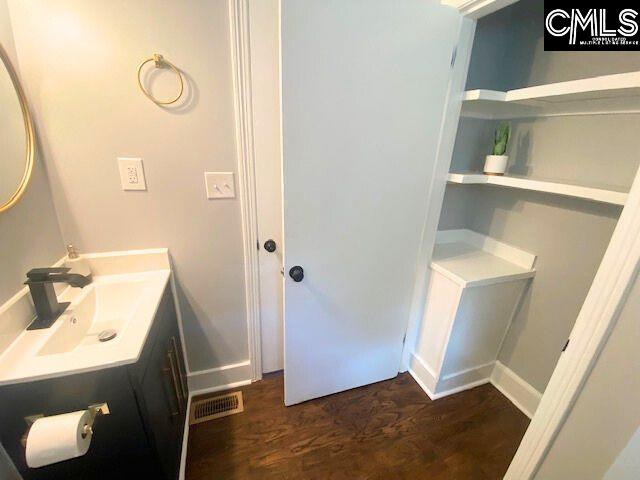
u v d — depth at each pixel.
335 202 1.21
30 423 0.75
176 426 1.16
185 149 1.17
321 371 1.55
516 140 1.56
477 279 1.40
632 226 0.57
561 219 1.37
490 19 1.46
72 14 0.92
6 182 0.85
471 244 1.85
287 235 1.19
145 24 0.99
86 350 0.78
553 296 1.43
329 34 0.97
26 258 0.92
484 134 1.68
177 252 1.30
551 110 1.37
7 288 0.83
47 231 1.04
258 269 1.44
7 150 0.86
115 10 0.95
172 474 1.04
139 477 0.91
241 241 1.38
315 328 1.42
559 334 1.42
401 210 1.35
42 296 0.89
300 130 1.05
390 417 1.52
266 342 1.64
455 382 1.68
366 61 1.05
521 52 1.47
